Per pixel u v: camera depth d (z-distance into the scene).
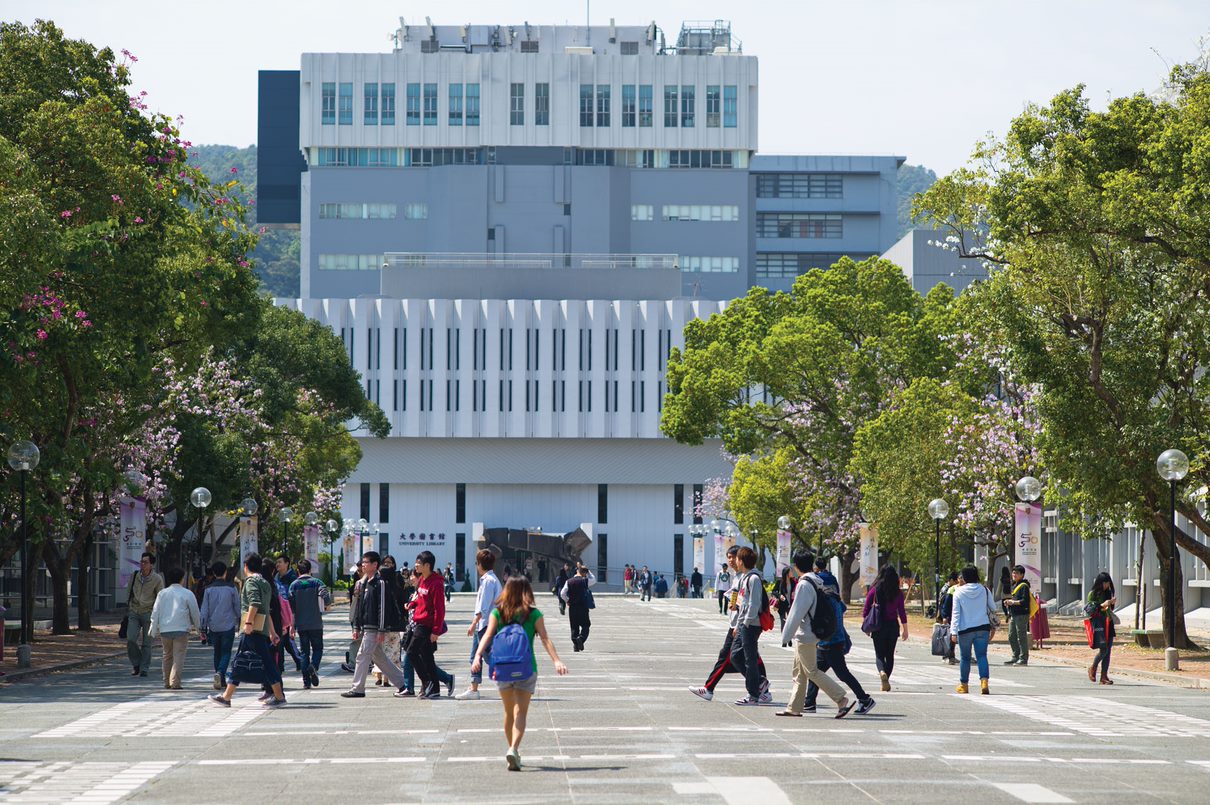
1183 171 32.62
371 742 16.94
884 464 56.72
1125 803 12.23
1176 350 37.97
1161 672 31.67
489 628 14.79
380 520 132.62
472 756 15.48
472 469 132.38
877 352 68.38
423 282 131.50
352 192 145.62
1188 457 36.59
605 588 133.62
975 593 24.78
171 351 43.59
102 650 39.12
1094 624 28.14
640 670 30.56
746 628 21.53
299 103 169.00
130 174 34.09
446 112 146.00
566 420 129.50
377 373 128.25
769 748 16.03
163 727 18.84
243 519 52.78
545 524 133.62
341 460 79.69
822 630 19.66
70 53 35.97
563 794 12.59
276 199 169.12
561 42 156.88
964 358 54.59
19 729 18.67
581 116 147.12
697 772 14.03
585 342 130.00
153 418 47.34
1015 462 51.03
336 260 145.25
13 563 63.69
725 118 148.25
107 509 46.69
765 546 85.31
